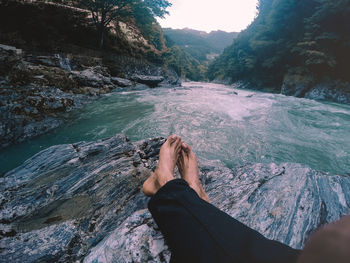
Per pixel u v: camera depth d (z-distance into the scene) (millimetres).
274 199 1728
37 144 3748
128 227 1349
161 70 30375
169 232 595
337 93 23031
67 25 20922
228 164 3562
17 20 16203
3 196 1879
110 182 2201
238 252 479
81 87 9789
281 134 5129
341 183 2027
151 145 3057
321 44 27047
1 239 1482
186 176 1379
